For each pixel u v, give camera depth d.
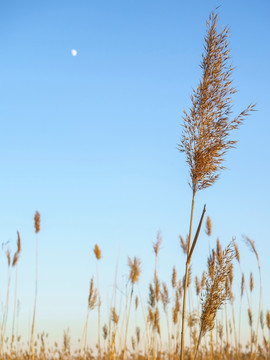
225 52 4.81
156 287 10.32
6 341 10.77
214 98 4.77
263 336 11.58
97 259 9.91
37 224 9.92
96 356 10.52
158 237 10.20
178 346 10.47
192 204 4.61
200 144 4.66
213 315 4.70
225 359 11.00
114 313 9.88
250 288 11.51
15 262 10.70
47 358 11.52
